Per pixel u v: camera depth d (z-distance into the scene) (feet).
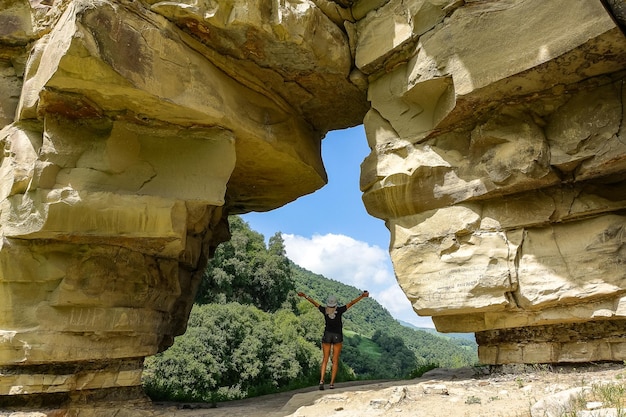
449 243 24.04
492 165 22.61
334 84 28.32
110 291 23.98
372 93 27.35
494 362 24.08
